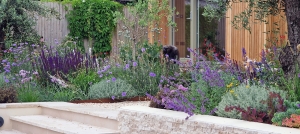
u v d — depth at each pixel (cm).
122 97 802
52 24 1425
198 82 554
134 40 1081
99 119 616
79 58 930
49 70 889
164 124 488
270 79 541
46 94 829
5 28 1189
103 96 804
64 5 1445
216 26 1180
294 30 539
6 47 1159
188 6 1266
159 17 1185
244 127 412
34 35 1237
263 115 450
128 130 538
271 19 928
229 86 514
